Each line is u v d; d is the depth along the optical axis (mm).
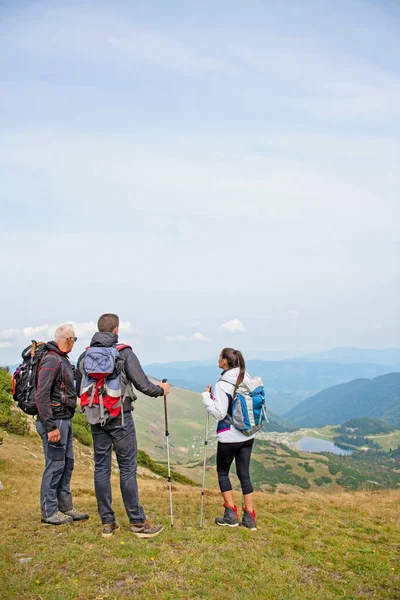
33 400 7328
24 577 5805
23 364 7457
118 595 5539
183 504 11148
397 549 9000
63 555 6441
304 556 7770
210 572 6426
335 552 8242
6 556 6418
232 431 8172
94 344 6844
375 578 7215
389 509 13133
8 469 18266
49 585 5656
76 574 6016
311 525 10188
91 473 22766
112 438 7051
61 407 7492
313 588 6438
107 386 6711
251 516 8594
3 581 5695
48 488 7711
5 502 11805
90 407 6730
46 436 7449
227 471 8562
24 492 14195
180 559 6672
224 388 8055
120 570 6164
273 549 7805
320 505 12984
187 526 8391
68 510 8172
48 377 7148
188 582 6039
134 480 7289
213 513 9797
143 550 6773
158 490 16547
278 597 5969
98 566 6227
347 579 7098
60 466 7727
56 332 7547
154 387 7137
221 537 7824
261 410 8141
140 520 7379
